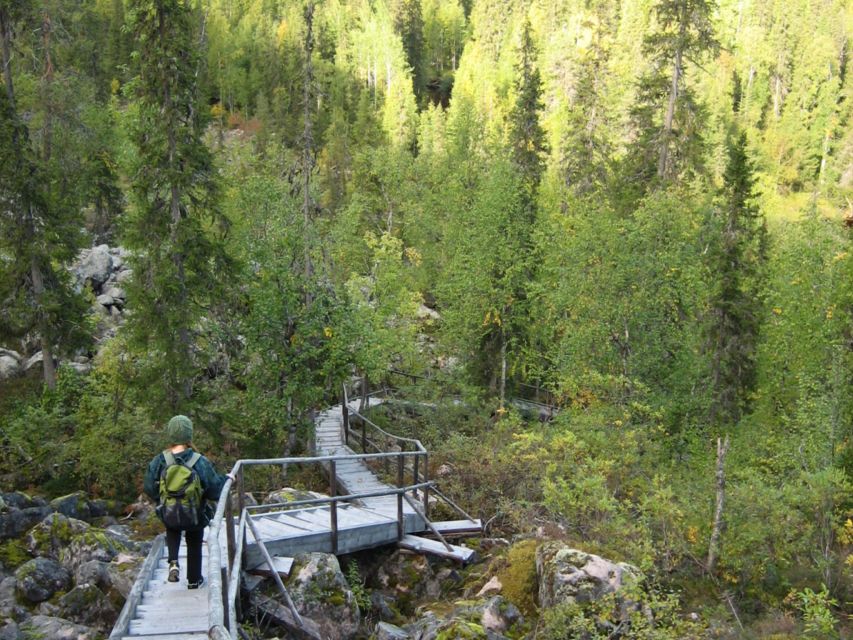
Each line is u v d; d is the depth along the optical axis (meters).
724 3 120.12
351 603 11.20
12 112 25.77
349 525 13.10
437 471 19.73
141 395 20.72
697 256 26.83
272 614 10.53
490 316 30.16
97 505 16.67
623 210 32.19
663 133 32.78
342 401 25.56
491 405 28.22
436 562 13.60
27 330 26.17
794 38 102.56
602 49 44.16
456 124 66.31
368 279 31.00
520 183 32.72
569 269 26.77
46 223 26.28
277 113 80.12
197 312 21.14
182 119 21.16
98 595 10.73
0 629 9.67
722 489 14.14
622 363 24.92
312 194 28.81
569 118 44.25
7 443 20.86
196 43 21.52
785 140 85.19
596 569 10.89
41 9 32.44
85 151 37.81
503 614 10.79
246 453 22.77
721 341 26.02
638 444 18.73
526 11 120.38
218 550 6.57
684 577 13.69
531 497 17.12
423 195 52.50
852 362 22.86
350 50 110.00
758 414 26.36
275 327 22.28
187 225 20.91
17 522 14.11
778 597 13.32
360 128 80.06
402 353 30.02
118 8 86.25
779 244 36.00
